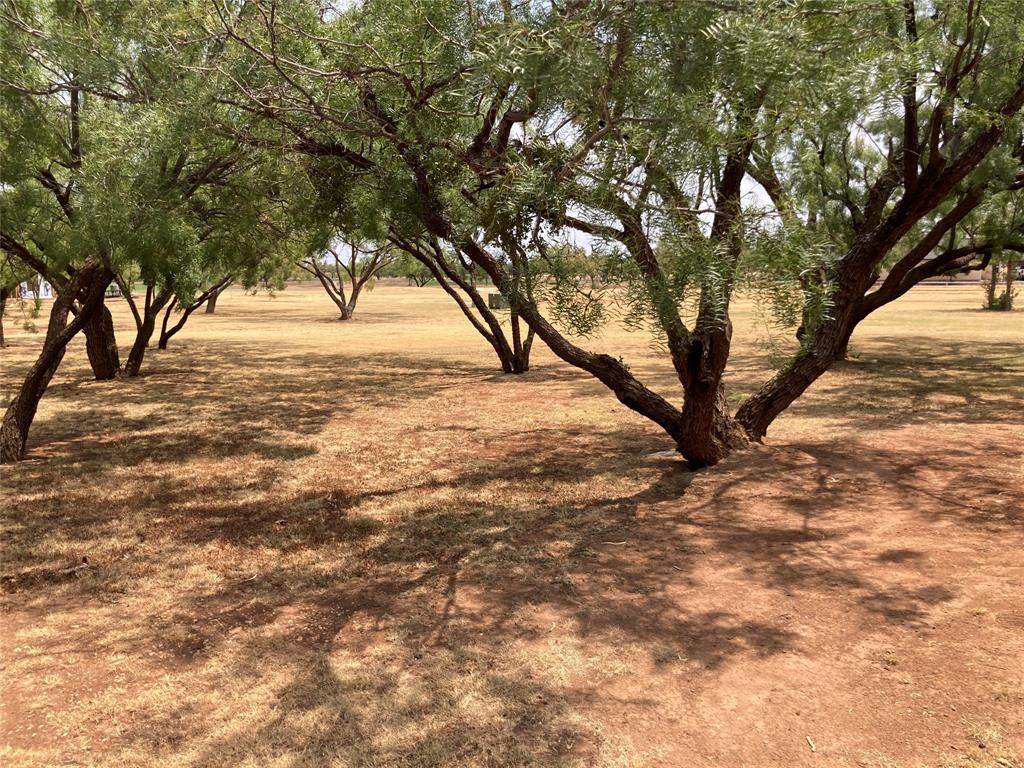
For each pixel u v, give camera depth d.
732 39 3.11
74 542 4.79
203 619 3.63
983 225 11.72
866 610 3.57
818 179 11.09
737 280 3.64
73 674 3.11
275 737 2.64
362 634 3.44
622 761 2.48
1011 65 6.05
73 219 6.16
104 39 4.87
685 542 4.61
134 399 11.06
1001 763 2.41
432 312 38.41
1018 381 11.38
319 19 4.73
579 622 3.52
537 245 3.93
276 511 5.46
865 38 3.26
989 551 4.29
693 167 3.52
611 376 6.46
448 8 4.13
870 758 2.47
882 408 9.19
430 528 5.01
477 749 2.55
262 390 11.99
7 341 20.88
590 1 3.39
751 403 7.12
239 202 7.52
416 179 5.15
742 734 2.62
